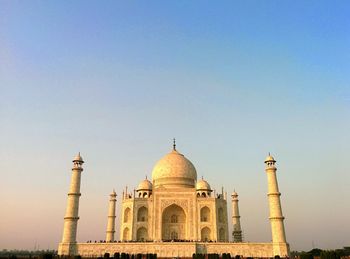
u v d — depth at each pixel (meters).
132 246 119.25
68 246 118.06
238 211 162.62
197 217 139.25
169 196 142.62
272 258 113.69
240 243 119.56
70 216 122.19
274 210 120.94
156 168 163.50
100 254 118.44
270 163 128.75
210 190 152.38
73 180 127.75
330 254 101.25
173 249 118.56
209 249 119.12
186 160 165.88
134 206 140.88
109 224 153.88
